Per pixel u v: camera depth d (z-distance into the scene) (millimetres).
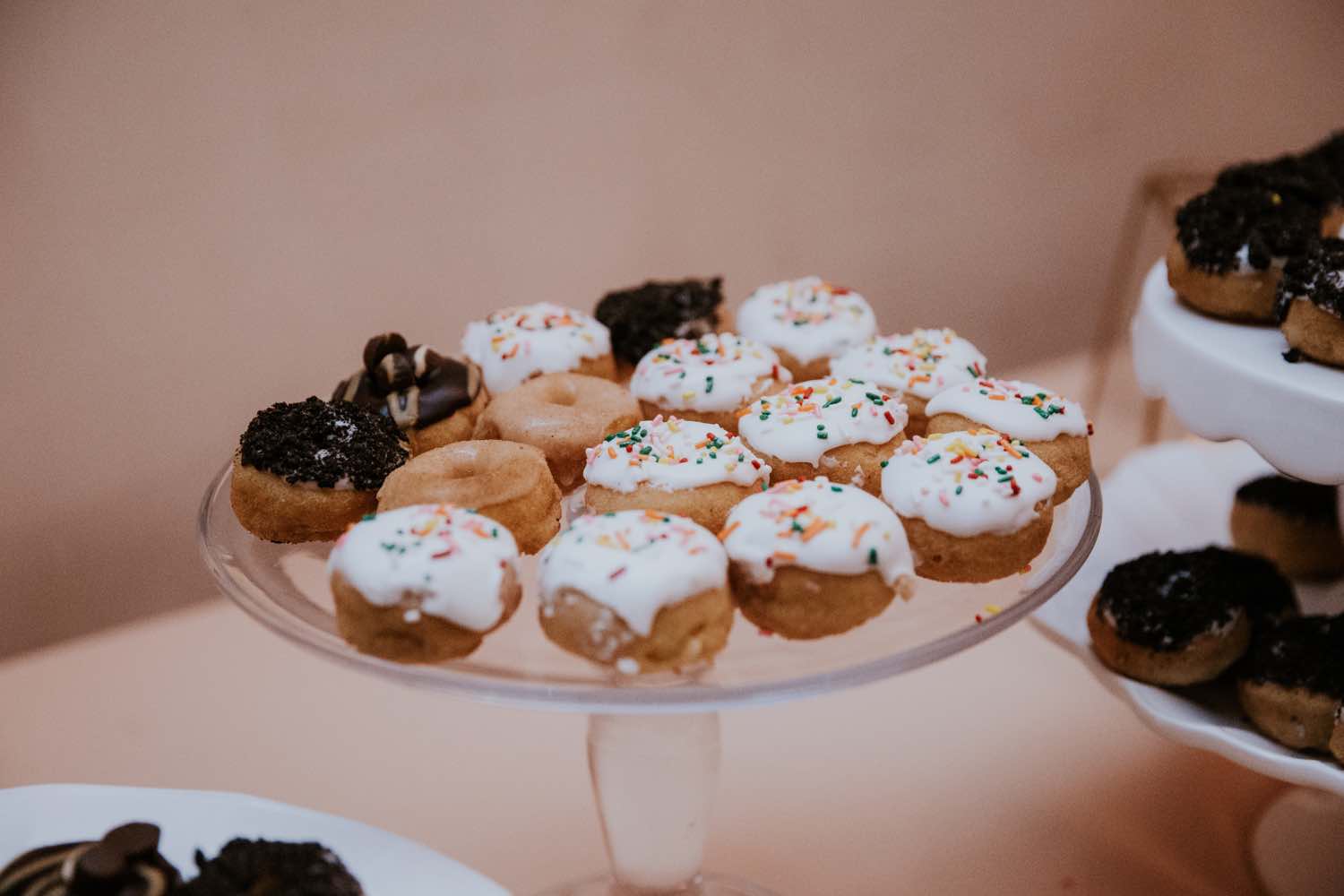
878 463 466
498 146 662
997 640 613
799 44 731
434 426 486
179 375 622
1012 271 896
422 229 659
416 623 379
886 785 526
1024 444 469
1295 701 461
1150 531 601
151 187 582
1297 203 511
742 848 494
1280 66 977
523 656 389
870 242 820
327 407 457
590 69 670
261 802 412
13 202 555
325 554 443
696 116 716
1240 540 592
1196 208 496
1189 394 460
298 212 622
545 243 699
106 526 629
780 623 402
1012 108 837
